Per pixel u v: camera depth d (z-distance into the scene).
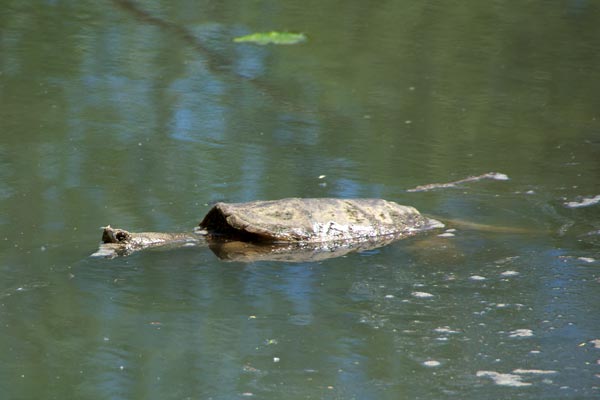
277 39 37.06
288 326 15.61
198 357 14.59
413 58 35.75
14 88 30.36
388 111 29.80
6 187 22.05
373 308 16.30
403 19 41.00
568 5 43.34
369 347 14.86
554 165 24.88
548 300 16.42
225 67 33.69
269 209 20.03
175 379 13.88
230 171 23.84
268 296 16.84
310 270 18.11
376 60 35.38
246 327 15.59
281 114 29.08
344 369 14.20
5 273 17.41
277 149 25.81
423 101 30.92
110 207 21.05
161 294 16.86
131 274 17.72
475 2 43.53
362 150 25.98
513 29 39.81
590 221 20.58
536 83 33.03
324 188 22.73
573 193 22.59
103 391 13.55
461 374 13.99
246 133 27.11
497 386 13.61
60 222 20.03
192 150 25.41
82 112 28.33
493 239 19.53
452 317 15.88
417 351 14.71
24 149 24.92
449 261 18.34
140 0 42.22
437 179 23.69
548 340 14.99
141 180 22.97
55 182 22.56
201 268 18.17
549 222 20.58
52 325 15.58
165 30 37.94
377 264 18.34
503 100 31.17
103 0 42.00
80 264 18.00
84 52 34.66
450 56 36.16
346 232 19.86
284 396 13.41
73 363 14.39
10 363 14.34
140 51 35.03
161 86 31.30
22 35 36.38
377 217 20.33
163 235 19.34
